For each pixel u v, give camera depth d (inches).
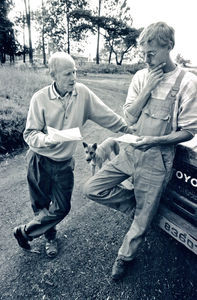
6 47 1217.4
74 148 91.4
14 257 109.3
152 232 118.2
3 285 96.3
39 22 1536.7
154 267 100.3
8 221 133.9
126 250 91.7
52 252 106.6
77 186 165.8
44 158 89.3
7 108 269.9
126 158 90.5
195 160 76.9
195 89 73.0
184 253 106.8
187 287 91.9
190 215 82.9
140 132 84.0
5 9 1184.2
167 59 74.1
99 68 1222.3
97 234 119.3
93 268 101.5
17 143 233.8
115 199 96.9
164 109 76.9
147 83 77.5
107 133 282.0
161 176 82.0
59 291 92.9
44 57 1387.8
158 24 69.6
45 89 85.0
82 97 88.9
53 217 97.9
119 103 447.8
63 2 1542.8
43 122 87.2
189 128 74.9
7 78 389.4
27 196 157.2
